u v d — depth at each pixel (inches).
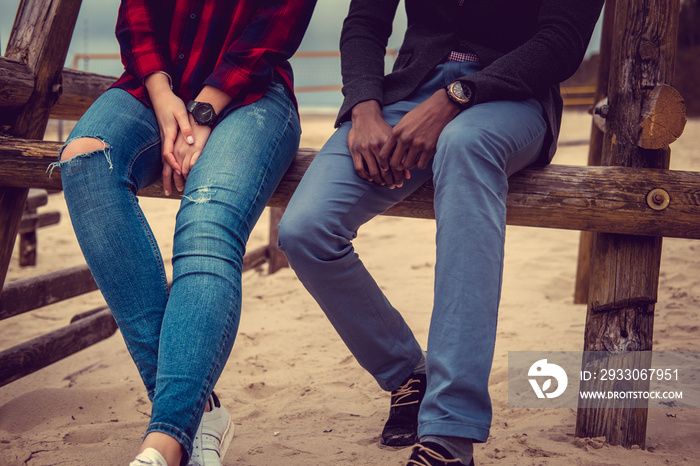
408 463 53.4
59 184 79.0
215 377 54.9
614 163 74.0
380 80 71.1
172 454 50.5
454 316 54.6
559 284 159.9
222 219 59.0
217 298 55.6
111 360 115.9
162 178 72.1
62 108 99.0
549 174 71.4
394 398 72.1
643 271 72.4
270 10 69.9
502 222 58.1
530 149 66.2
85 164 59.6
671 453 69.5
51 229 257.6
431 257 189.9
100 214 58.5
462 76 69.3
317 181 64.1
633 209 69.9
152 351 56.6
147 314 57.5
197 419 52.9
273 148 67.0
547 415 81.2
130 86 69.0
